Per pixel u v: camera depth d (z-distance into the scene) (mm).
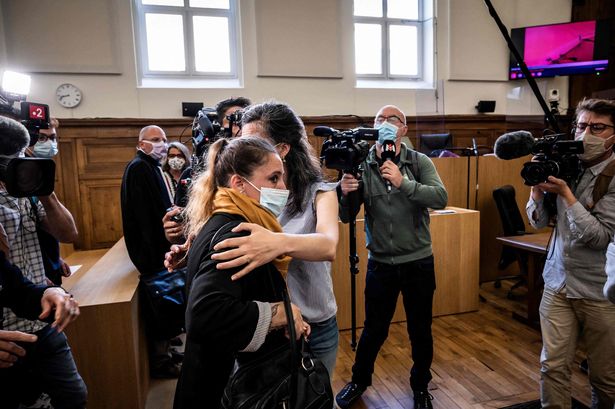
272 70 5273
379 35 6043
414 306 1922
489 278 3977
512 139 1449
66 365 1343
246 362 886
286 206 1103
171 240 1402
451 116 5934
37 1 4469
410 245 1888
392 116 1944
